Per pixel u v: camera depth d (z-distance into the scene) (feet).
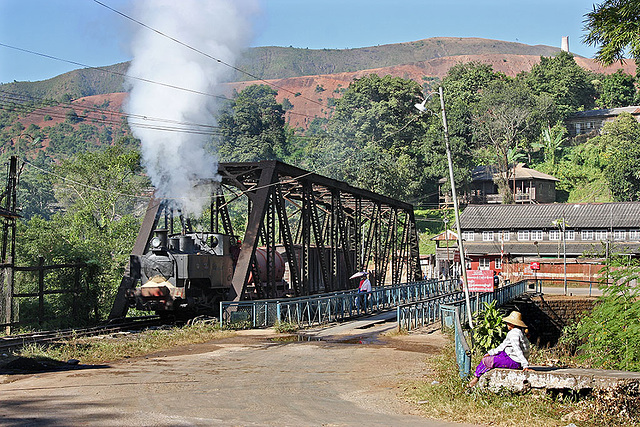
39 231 107.34
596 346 59.36
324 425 28.71
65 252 90.48
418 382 40.16
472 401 33.37
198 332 66.39
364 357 51.96
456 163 315.78
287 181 92.99
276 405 33.01
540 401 33.12
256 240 81.05
